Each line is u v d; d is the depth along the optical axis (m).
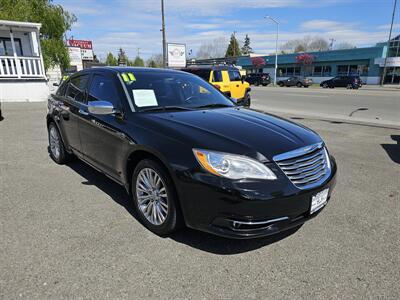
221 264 2.60
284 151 2.64
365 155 5.98
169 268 2.54
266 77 43.88
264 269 2.55
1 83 15.26
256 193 2.41
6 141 6.82
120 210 3.53
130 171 3.33
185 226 2.95
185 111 3.51
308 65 53.03
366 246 2.89
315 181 2.76
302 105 15.71
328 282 2.40
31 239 2.91
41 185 4.24
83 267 2.52
